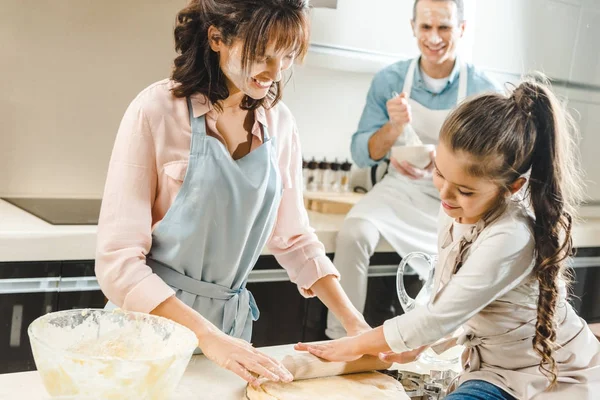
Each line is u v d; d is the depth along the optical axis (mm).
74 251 1947
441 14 2340
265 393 1044
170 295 1142
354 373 1182
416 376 1219
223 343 1104
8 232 1851
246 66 1127
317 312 2375
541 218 1074
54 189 2459
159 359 869
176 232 1227
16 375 1062
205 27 1159
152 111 1194
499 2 2678
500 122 1029
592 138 2865
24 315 1914
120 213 1171
